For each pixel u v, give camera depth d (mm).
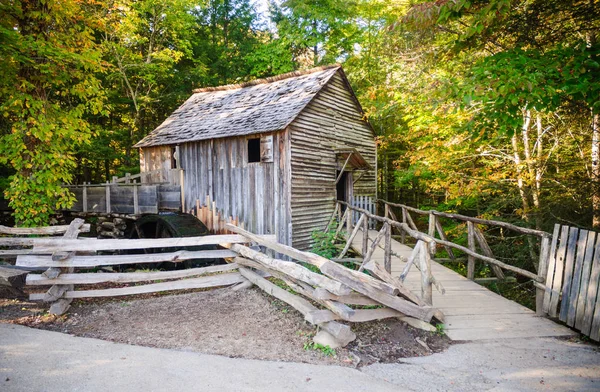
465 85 4953
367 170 13375
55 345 3609
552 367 3523
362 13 17219
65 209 12414
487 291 6027
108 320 4480
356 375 3219
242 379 3031
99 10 13547
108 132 16609
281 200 9688
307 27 19453
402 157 13305
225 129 10641
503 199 9273
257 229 10148
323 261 3840
